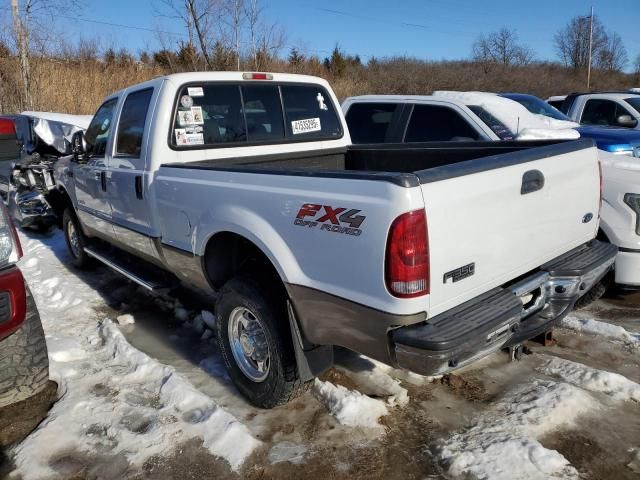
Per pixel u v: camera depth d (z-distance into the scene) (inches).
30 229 313.9
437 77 1397.6
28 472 108.0
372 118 278.4
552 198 116.0
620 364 144.3
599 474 103.5
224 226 122.7
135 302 199.3
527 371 139.9
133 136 163.8
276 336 117.0
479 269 100.6
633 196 163.0
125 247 185.5
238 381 132.1
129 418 124.8
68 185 222.2
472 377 138.1
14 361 126.0
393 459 110.0
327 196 99.2
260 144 170.1
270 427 121.6
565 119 328.2
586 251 130.9
